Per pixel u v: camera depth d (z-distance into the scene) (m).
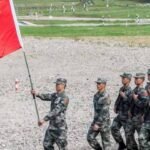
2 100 68.06
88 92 72.75
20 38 37.41
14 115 58.88
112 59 108.50
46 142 38.56
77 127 52.09
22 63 104.88
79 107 62.28
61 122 38.22
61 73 91.56
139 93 39.94
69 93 71.94
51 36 155.38
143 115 39.97
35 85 79.38
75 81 82.50
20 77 87.56
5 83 81.44
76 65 101.38
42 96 39.00
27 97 69.88
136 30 173.12
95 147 40.91
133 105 40.81
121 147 42.47
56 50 123.25
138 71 93.62
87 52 119.19
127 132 41.38
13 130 51.66
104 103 40.12
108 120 40.47
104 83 40.22
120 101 41.69
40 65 101.94
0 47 37.09
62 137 38.25
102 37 150.62
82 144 46.03
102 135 40.50
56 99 38.09
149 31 169.25
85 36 154.38
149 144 39.34
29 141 47.34
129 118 41.09
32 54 117.06
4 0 36.78
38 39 146.62
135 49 123.44
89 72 92.38
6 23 37.06
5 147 45.38
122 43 135.12
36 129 52.03
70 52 119.62
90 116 57.31
